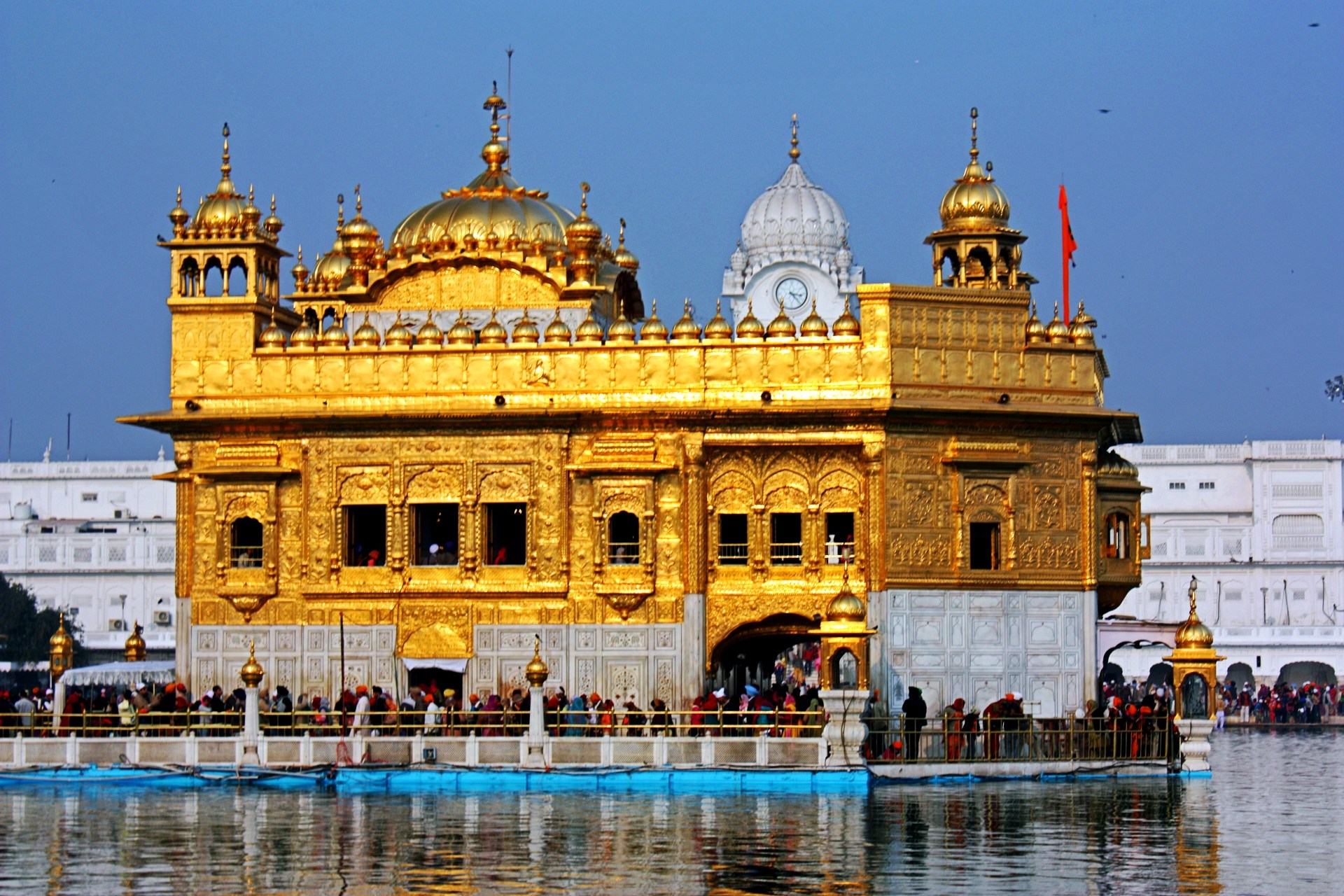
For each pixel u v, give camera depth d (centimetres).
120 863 3183
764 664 5606
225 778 4272
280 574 4906
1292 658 10950
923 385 4728
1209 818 3803
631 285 5744
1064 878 3047
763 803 3959
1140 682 10688
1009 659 4728
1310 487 12225
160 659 11275
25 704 4716
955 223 5222
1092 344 4872
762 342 4750
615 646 4775
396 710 4453
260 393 4928
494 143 5572
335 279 5956
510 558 4934
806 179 11906
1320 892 2941
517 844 3381
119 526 11869
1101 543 5075
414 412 4819
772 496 4766
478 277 5197
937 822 3659
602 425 4797
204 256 5009
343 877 3050
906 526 4694
